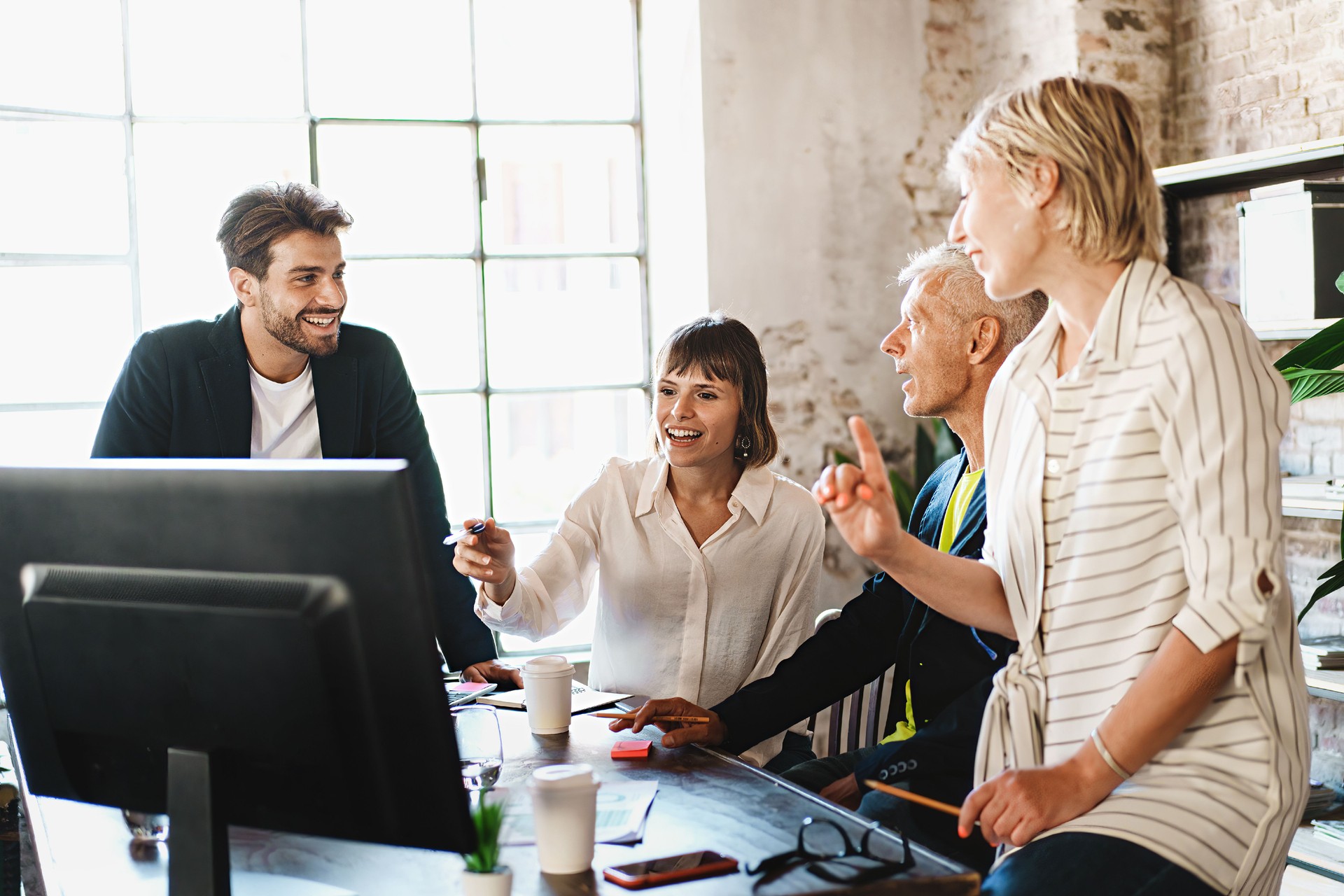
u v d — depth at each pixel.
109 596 1.11
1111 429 1.33
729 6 3.80
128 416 2.35
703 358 2.18
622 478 2.32
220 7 3.69
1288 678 1.32
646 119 4.09
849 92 3.92
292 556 1.02
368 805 1.06
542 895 1.13
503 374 4.02
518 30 3.98
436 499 2.58
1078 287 1.39
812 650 2.04
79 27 3.52
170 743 1.11
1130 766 1.27
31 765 1.23
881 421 3.98
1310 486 2.95
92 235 3.55
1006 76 3.90
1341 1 3.14
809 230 3.89
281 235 2.27
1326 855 2.74
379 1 3.85
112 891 1.23
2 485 1.15
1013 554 1.44
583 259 4.08
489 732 1.57
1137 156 1.33
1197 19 3.62
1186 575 1.29
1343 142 2.79
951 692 1.87
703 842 1.26
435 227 3.93
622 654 2.32
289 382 2.45
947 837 1.72
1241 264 3.06
